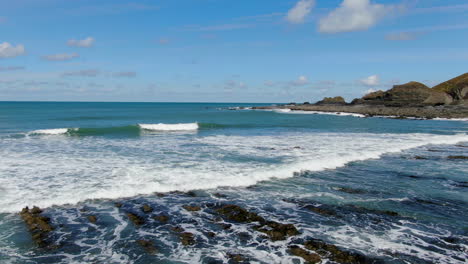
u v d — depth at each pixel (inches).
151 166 516.4
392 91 3157.0
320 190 409.1
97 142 809.5
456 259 236.4
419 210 340.5
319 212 330.0
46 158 574.2
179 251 245.4
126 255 238.4
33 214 303.9
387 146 781.9
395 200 373.1
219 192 392.2
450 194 401.7
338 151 689.6
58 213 313.3
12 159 557.9
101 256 236.2
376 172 516.4
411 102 2957.7
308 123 1636.3
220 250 247.3
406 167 556.4
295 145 778.2
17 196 351.9
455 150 757.3
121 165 521.3
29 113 2327.8
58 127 1234.6
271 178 462.9
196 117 2161.7
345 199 373.7
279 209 337.4
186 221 302.2
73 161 550.3
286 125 1477.6
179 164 535.5
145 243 256.7
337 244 257.3
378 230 286.8
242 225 294.4
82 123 1472.7
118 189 384.8
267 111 3312.0
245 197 374.9
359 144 809.5
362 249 249.0
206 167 514.0
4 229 273.6
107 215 312.0
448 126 1545.3
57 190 377.1
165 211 325.4
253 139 902.4
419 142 868.6
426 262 231.0
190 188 402.6
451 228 293.9
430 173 514.3
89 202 345.7
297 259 234.1
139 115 2278.5
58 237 264.1
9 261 225.5
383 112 2588.6
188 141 847.7
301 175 486.6
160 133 1071.0
